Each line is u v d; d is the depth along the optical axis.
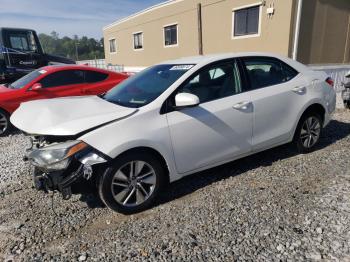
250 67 4.05
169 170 3.41
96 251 2.69
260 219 3.04
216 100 3.69
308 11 10.40
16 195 3.78
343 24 11.61
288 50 10.45
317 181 3.80
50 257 2.63
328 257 2.47
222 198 3.49
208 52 14.24
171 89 3.44
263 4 11.02
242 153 3.97
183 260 2.52
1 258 2.64
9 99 6.62
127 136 3.09
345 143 5.16
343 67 12.09
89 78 7.27
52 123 3.12
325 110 4.71
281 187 3.68
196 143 3.52
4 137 6.68
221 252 2.60
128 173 3.22
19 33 10.66
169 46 17.30
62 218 3.24
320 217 3.02
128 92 3.88
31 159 3.16
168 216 3.19
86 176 2.93
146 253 2.63
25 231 3.02
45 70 7.08
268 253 2.55
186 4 15.22
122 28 22.86
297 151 4.79
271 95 4.07
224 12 12.90
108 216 3.25
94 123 3.06
